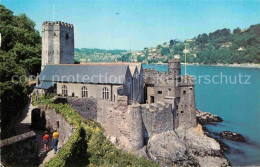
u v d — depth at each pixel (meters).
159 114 55.19
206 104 125.06
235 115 103.62
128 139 48.19
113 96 55.59
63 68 65.25
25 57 73.06
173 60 61.84
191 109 64.44
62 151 27.97
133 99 62.28
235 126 87.94
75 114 40.25
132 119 47.94
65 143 31.34
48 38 73.50
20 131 39.09
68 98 51.22
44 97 57.66
